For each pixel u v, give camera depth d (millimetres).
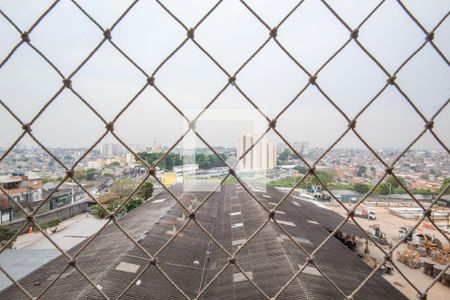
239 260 14234
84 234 29000
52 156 2863
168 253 15125
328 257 14883
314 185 51250
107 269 12125
